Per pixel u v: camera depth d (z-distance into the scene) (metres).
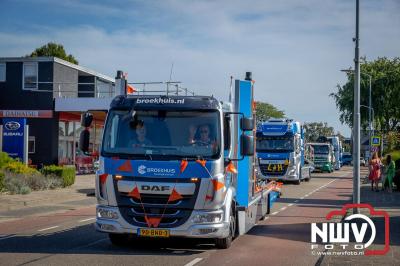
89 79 48.78
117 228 10.41
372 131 52.38
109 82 52.16
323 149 61.38
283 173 35.16
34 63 42.91
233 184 11.78
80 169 44.50
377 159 31.16
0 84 43.03
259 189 15.07
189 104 10.88
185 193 10.27
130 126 10.84
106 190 10.54
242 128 11.12
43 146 42.47
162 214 10.28
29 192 24.89
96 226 10.66
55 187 28.06
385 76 67.94
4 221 16.52
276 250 11.55
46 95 42.16
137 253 10.86
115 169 10.52
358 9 18.05
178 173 10.32
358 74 17.98
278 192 19.45
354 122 17.88
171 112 10.84
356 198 17.66
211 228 10.31
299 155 37.03
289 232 14.31
